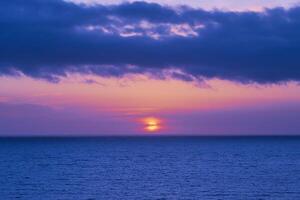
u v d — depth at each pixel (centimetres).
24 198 6625
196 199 6506
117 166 11594
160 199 6506
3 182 8362
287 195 6812
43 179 8806
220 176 9244
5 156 15675
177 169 10750
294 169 10656
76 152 18275
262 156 15200
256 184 7956
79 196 6756
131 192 7106
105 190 7325
